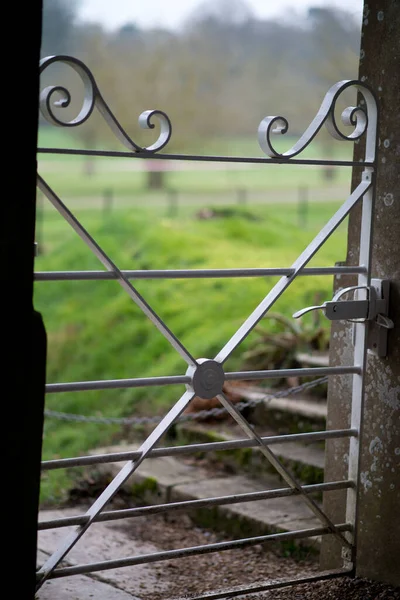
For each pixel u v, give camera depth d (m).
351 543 3.48
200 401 6.28
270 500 5.04
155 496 5.39
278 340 6.83
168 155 2.86
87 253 14.13
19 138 2.39
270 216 18.27
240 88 25.03
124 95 24.59
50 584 3.89
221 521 4.91
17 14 2.35
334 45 22.08
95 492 5.70
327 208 19.92
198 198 21.80
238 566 4.36
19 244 2.42
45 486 5.71
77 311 11.38
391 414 3.41
